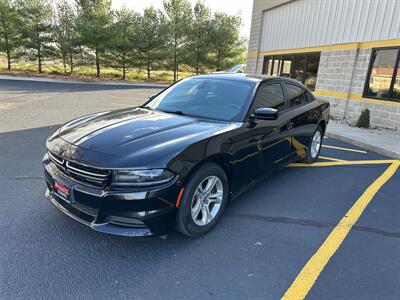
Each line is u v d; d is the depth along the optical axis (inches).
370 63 363.6
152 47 935.0
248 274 94.6
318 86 446.9
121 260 98.0
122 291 85.2
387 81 346.3
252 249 107.7
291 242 113.3
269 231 120.1
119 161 93.0
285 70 528.7
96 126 118.2
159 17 935.0
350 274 96.8
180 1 944.3
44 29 815.1
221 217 128.7
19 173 162.4
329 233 121.0
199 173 105.0
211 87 151.9
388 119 345.4
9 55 826.2
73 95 509.7
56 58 876.0
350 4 384.2
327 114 217.2
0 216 119.0
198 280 91.0
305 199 151.4
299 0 477.1
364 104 374.9
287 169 196.7
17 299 80.3
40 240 105.6
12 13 780.6
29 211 123.7
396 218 136.3
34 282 86.6
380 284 92.8
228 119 131.2
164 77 1045.8
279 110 157.9
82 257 98.3
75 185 98.7
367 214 138.9
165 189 94.6
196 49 984.9
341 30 400.2
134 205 92.7
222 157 115.0
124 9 884.0
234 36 1010.7
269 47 568.4
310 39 458.3
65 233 110.3
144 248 104.8
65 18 824.9
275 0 532.7
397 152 235.6
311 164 208.8
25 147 208.7
